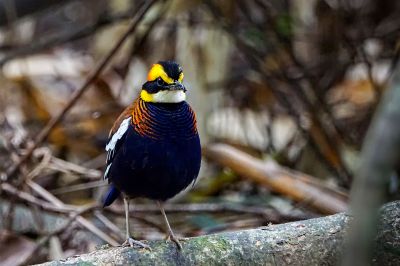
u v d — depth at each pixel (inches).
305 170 515.2
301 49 554.6
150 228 430.6
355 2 544.7
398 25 539.8
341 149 506.0
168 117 278.5
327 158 496.4
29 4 506.0
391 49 538.9
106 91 523.5
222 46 533.3
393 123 110.7
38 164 444.5
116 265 245.6
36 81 551.2
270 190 466.6
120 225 433.1
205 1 512.7
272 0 541.3
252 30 516.1
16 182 430.3
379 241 250.2
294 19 545.3
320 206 419.5
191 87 521.7
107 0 621.0
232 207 439.2
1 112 494.9
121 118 293.3
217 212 438.9
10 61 549.6
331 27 533.0
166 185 286.4
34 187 418.0
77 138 514.6
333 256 255.1
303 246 255.1
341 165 489.7
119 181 290.0
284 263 253.4
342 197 428.1
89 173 438.9
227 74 546.6
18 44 561.0
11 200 406.6
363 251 113.3
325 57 531.5
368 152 112.6
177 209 434.3
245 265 252.2
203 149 454.3
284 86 518.3
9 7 496.7
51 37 605.3
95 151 516.1
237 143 534.3
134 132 280.2
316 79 515.8
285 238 256.4
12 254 398.0
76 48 637.3
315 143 501.4
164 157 279.0
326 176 506.9
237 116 551.5
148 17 511.8
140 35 524.4
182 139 280.5
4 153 459.8
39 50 563.5
